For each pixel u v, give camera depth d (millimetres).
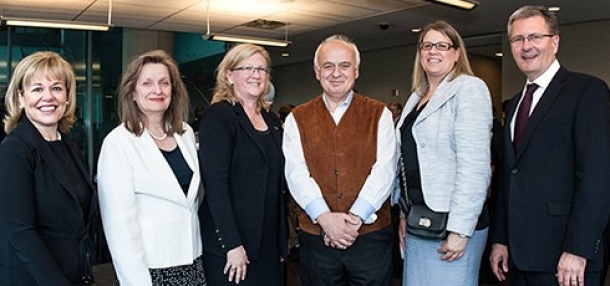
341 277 2143
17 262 1649
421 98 2197
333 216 2049
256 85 2180
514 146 1998
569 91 1873
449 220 1955
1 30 8414
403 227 2277
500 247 2139
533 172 1904
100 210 1925
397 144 2188
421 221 2020
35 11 6840
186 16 7305
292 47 10391
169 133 2082
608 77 7695
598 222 1750
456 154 1963
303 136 2191
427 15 7312
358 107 2195
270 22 7742
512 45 2004
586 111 1806
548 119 1879
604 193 1746
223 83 2229
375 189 2062
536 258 1894
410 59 10531
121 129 1967
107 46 8953
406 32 8766
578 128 1809
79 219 1777
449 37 2061
